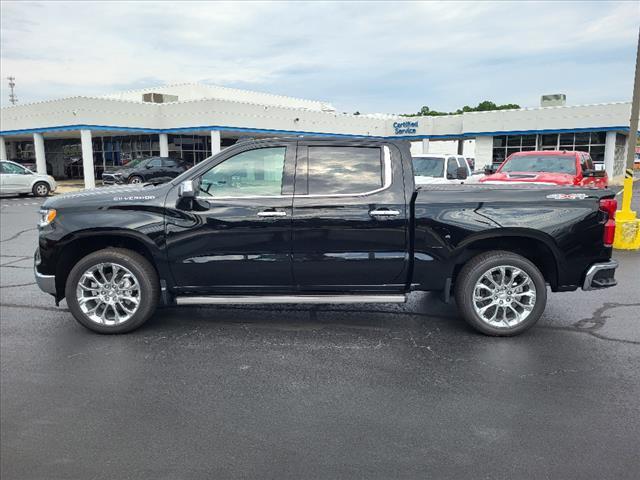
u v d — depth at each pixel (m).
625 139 40.97
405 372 4.30
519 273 5.07
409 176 5.11
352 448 3.18
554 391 3.95
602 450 3.15
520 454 3.11
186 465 3.01
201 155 36.16
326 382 4.11
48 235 5.08
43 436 3.31
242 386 4.04
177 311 5.98
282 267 5.09
